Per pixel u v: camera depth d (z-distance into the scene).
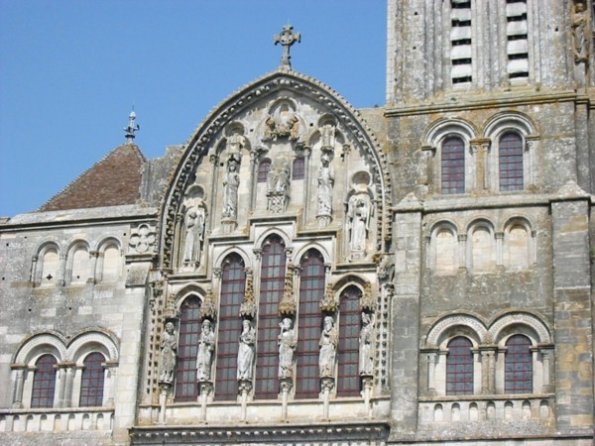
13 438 64.88
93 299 66.56
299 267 63.97
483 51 65.50
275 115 67.69
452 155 63.59
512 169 62.47
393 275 61.47
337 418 60.19
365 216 63.81
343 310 62.62
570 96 62.31
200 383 63.03
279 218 65.00
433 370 59.38
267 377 62.69
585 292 57.81
